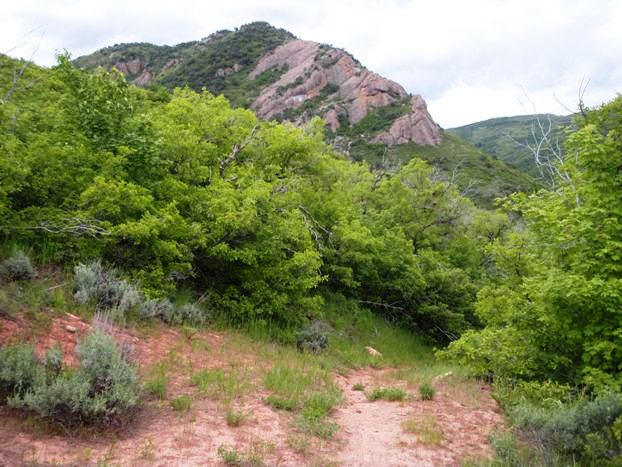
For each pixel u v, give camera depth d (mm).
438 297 20672
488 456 5785
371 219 21625
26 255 8406
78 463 4398
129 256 10359
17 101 10812
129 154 10719
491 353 9359
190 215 11875
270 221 12383
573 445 5676
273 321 13203
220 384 7156
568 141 8719
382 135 85812
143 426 5473
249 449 5195
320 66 109000
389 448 5902
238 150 14750
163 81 118438
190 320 10445
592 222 8055
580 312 8102
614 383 7164
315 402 7289
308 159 16906
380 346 16531
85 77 11117
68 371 5711
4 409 5059
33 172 9398
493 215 24188
